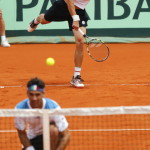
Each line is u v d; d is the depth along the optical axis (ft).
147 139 67.46
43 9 172.45
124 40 174.29
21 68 127.13
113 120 75.92
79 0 99.50
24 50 160.15
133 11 174.19
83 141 66.69
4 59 142.51
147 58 143.13
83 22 101.40
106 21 173.68
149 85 102.94
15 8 172.55
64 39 173.88
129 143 65.87
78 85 99.71
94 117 77.51
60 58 143.23
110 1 173.17
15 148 64.28
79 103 87.71
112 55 149.07
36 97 54.08
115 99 90.48
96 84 104.27
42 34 173.99
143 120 75.72
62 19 104.68
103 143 65.87
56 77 113.19
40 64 133.39
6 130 71.56
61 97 92.22
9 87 101.55
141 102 88.38
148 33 175.32
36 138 56.80
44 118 52.42
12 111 52.49
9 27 173.17
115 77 112.88
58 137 55.62
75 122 75.10
